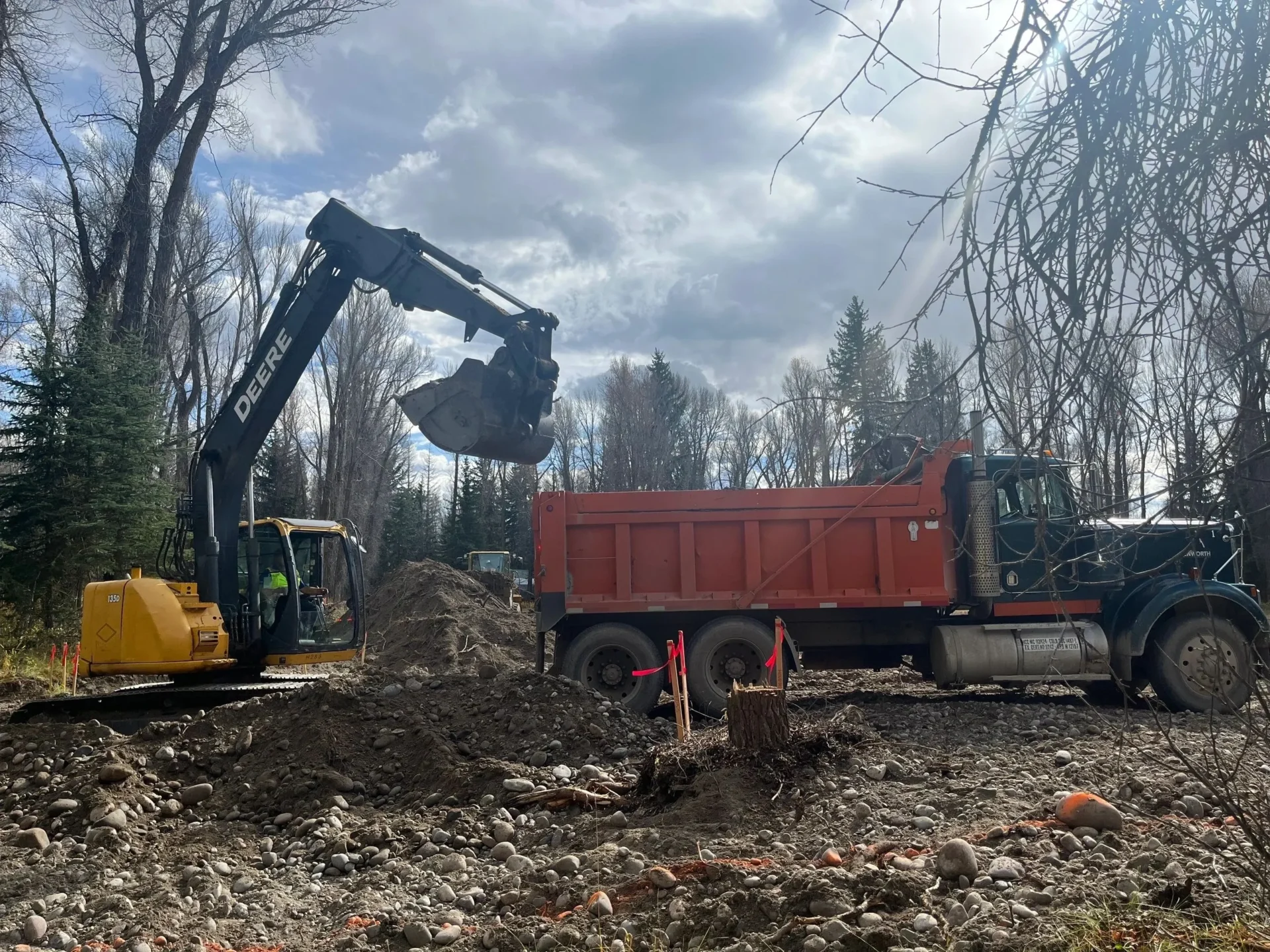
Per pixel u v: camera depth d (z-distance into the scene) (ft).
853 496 36.14
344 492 158.61
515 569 202.59
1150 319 7.75
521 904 16.37
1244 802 11.73
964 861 14.71
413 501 212.64
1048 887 13.91
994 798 19.71
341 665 61.46
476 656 67.72
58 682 50.21
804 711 32.32
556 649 38.50
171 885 19.45
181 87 72.69
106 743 27.58
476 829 21.72
